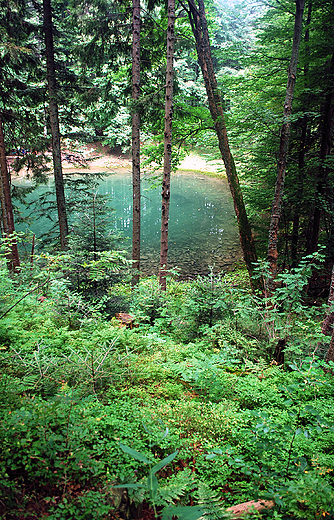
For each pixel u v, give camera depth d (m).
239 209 10.12
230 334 5.90
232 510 2.20
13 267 9.38
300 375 3.83
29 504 2.09
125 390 3.79
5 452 2.12
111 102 11.88
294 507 2.13
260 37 10.40
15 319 5.08
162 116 10.25
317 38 9.47
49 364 3.74
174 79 9.95
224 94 10.29
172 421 3.20
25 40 11.46
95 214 7.99
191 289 7.10
